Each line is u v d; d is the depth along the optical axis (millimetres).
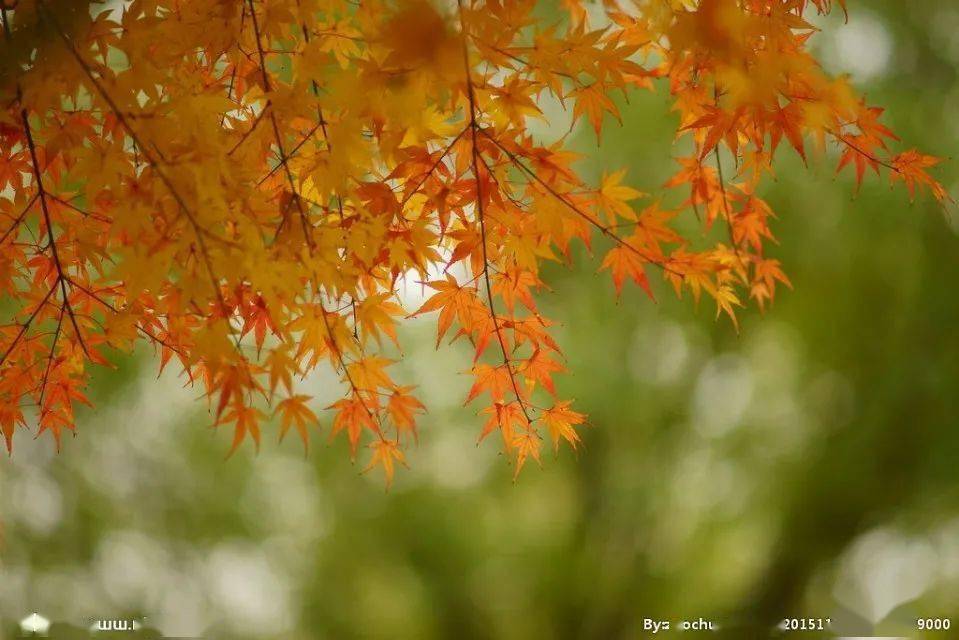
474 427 9992
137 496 9523
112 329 2594
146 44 2168
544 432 9430
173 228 2082
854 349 8398
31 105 2145
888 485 8578
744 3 2398
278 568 10312
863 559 9234
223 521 9883
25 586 8711
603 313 9094
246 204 2145
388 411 2650
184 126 2082
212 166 2025
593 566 9891
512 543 10180
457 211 2432
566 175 2424
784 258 8242
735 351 8977
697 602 9492
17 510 8648
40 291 2779
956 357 8078
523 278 2656
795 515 8969
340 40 2516
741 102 2268
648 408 9180
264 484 10227
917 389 8172
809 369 8633
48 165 2344
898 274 8148
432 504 10305
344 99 2105
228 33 2330
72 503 9047
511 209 2461
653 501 9500
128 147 2365
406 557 10438
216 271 2000
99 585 9203
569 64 2303
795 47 2564
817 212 8172
